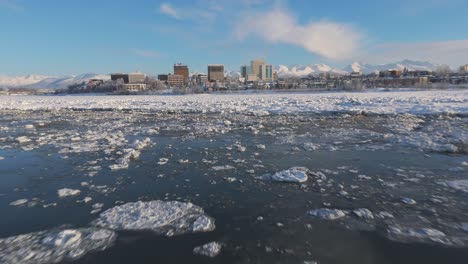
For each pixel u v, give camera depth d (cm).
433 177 669
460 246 402
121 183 668
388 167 749
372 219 477
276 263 373
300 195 580
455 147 905
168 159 871
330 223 468
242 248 405
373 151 919
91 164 828
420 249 397
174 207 531
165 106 3073
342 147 985
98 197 590
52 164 832
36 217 508
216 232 448
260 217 493
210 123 1708
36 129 1562
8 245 419
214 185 646
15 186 659
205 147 1037
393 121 1595
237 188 625
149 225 470
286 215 499
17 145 1109
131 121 1881
